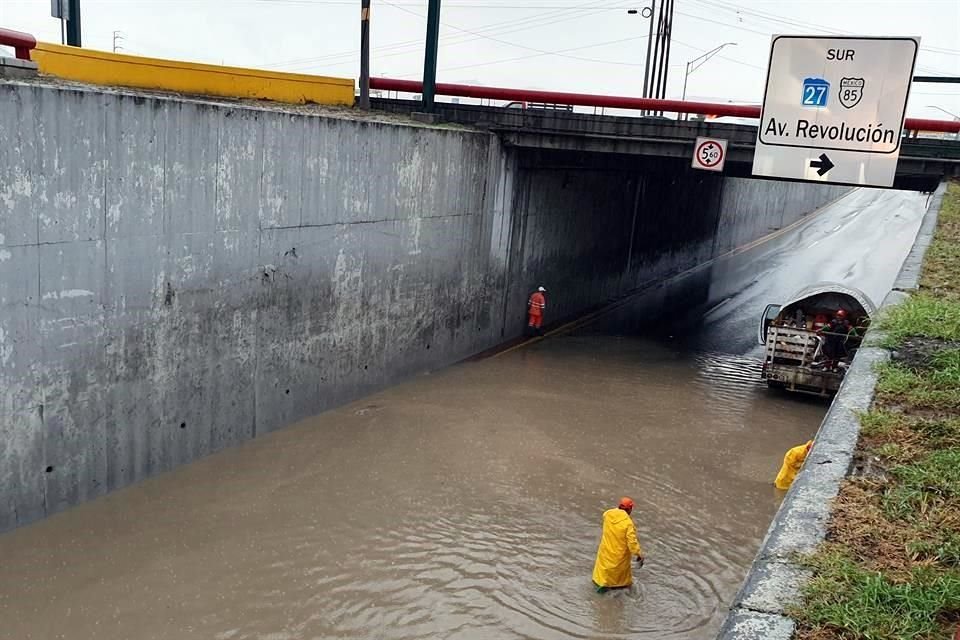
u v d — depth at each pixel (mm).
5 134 9977
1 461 10578
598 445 15758
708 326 27078
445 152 18859
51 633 9211
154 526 11555
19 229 10328
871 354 8836
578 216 26391
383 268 17453
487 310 22016
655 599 10562
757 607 4391
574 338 24406
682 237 36250
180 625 9516
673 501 13500
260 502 12516
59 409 11227
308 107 18016
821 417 18172
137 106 11617
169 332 12742
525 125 20844
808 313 20141
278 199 14391
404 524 12180
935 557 4973
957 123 18344
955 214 16266
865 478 6051
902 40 14688
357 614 9945
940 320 9734
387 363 18188
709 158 19484
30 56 13148
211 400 13758
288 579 10578
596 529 12398
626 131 20234
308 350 15750
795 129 15742
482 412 17125
